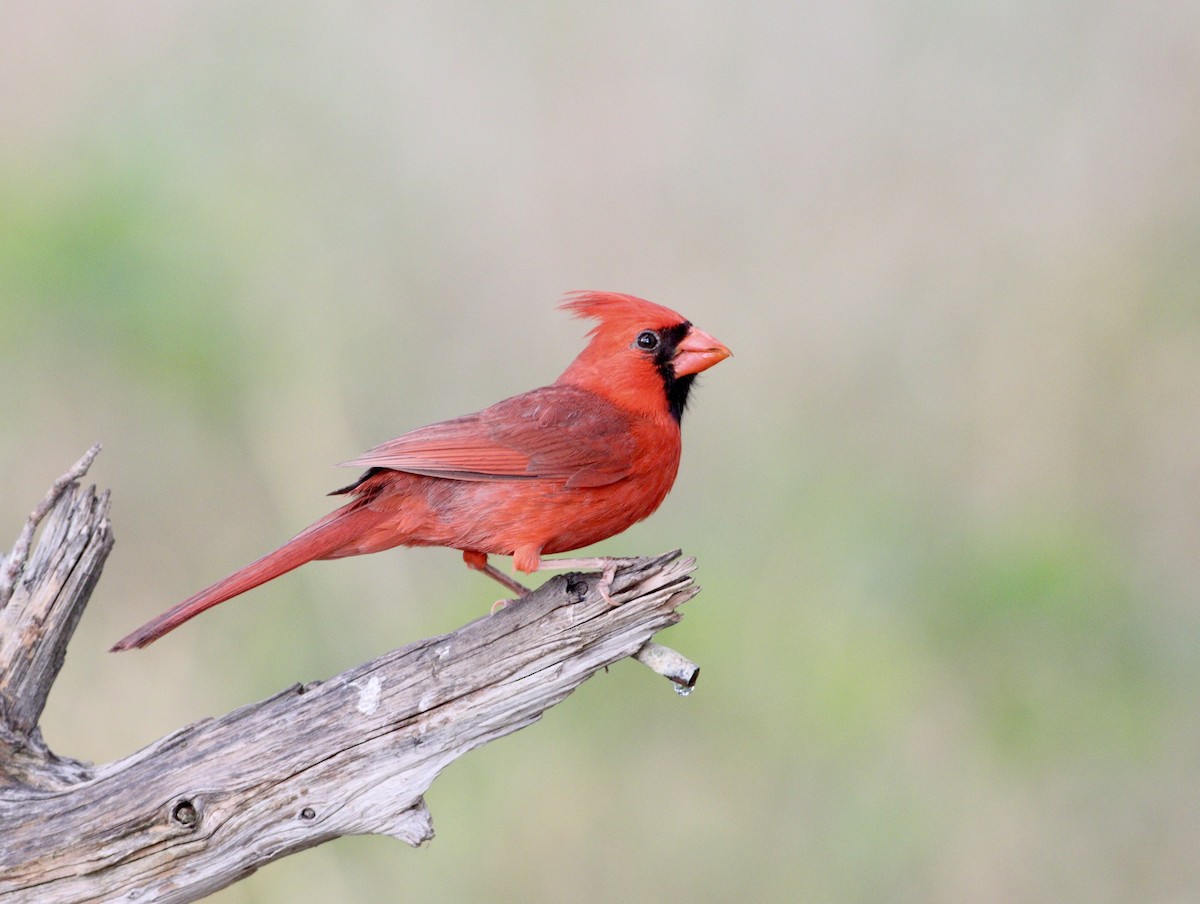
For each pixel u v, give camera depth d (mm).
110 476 11352
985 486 11930
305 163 13258
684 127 13898
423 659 6449
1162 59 13102
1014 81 13617
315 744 6305
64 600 6582
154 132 12047
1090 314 12094
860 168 13625
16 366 11328
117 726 9992
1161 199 12578
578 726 10047
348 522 7363
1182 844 9914
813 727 10023
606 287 13305
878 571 10625
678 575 6508
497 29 14039
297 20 13672
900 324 12688
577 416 7566
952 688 10312
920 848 9852
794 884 9742
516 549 7434
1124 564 10898
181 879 6207
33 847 6125
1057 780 10117
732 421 12469
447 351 12836
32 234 11047
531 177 13695
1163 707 10359
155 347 11070
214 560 11266
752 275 13188
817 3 14078
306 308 11859
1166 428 11719
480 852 9711
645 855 9781
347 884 9391
